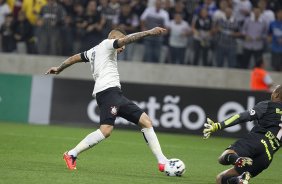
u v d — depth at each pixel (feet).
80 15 216.74
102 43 97.04
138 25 214.28
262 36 214.90
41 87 193.26
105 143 145.38
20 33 223.10
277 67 216.13
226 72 216.95
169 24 215.10
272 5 216.13
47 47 221.87
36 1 221.25
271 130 82.69
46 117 192.34
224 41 214.07
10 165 98.22
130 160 116.78
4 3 223.92
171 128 186.91
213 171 108.06
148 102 187.73
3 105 195.11
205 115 186.19
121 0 214.07
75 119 190.80
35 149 125.29
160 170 96.53
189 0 215.10
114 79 96.17
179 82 219.00
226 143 167.53
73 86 191.72
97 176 91.04
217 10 213.66
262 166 82.02
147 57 219.61
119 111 95.91
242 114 82.28
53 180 84.48
